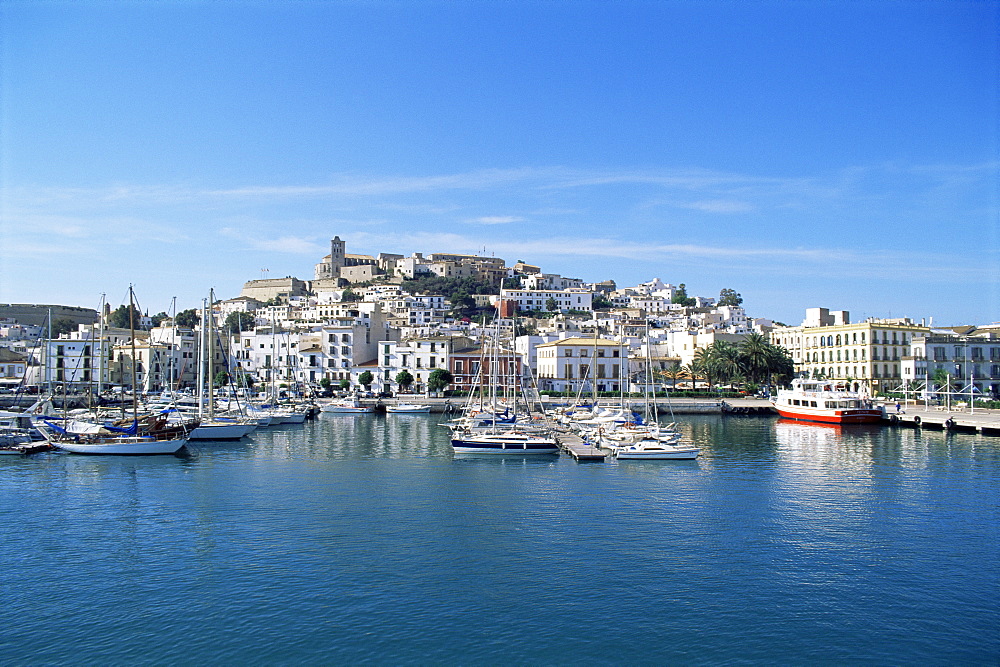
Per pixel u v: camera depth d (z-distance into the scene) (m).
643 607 39.91
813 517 58.16
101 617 38.34
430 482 72.88
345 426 133.88
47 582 43.03
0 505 61.41
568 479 74.94
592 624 37.84
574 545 50.47
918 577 44.47
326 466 82.69
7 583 42.84
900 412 133.38
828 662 34.25
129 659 34.16
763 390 188.12
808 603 40.59
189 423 103.75
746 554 48.59
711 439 112.25
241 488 69.12
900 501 63.78
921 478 74.69
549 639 36.19
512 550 49.25
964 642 36.16
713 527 55.12
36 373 174.00
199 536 52.22
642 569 45.66
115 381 190.25
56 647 35.22
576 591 42.06
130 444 89.50
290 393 176.12
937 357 167.00
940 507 61.50
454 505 62.22
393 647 35.28
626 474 78.31
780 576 44.59
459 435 97.50
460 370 199.62
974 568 46.00
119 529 53.94
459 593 41.66
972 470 79.69
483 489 69.25
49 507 60.72
